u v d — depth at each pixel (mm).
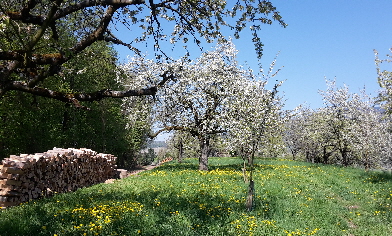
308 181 18828
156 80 18938
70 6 4367
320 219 10859
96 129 33094
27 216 7809
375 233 9953
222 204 11469
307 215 11164
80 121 30594
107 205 9406
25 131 23219
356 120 32062
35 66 4383
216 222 8789
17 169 11273
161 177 18469
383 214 12383
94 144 34625
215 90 22000
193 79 21500
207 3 5215
